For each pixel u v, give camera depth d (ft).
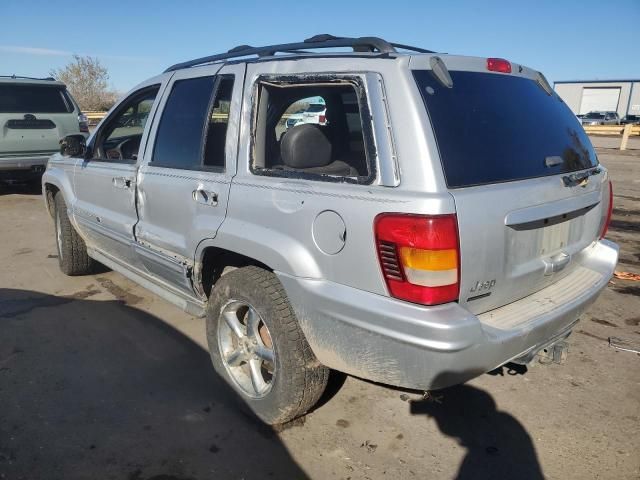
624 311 15.28
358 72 8.02
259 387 9.80
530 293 8.93
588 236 10.14
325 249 8.04
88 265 17.33
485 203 7.46
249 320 9.78
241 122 9.62
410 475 8.75
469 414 10.39
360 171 9.52
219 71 10.52
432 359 7.16
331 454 9.22
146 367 11.92
